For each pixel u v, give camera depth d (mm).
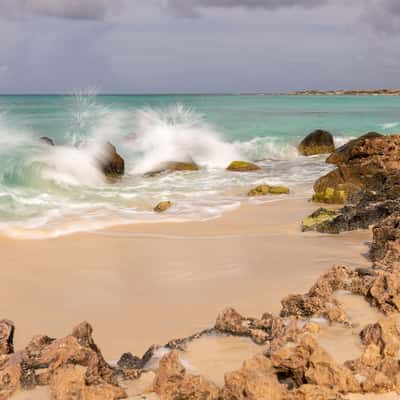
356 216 11172
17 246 10289
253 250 9711
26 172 16594
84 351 4215
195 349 4871
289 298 5680
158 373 4055
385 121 46250
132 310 6988
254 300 7066
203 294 7457
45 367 4188
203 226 11922
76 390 3807
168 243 10430
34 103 69500
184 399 3664
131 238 10883
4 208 13422
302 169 22219
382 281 5691
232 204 14648
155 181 19359
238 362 4562
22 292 7758
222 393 3605
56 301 7406
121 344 5930
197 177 20188
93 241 10672
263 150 27719
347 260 8812
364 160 17516
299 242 10211
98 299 7449
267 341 4949
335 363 3791
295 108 69625
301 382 3873
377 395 3646
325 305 5480
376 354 4168
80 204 14570
